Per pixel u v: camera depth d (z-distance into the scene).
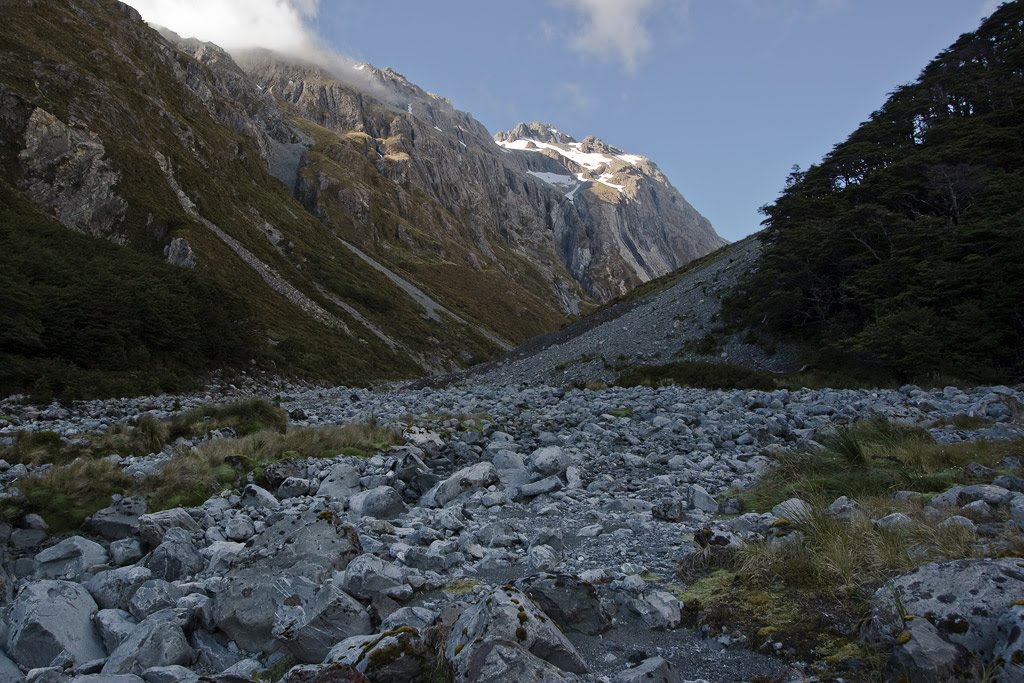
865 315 34.25
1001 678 3.29
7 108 72.25
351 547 6.55
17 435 16.42
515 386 40.78
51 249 52.81
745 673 4.09
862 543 5.52
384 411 27.75
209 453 13.51
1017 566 4.03
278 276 91.56
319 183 186.75
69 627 5.41
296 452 14.66
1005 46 60.41
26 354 37.81
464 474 10.85
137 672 4.71
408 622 4.92
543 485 10.48
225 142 133.88
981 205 33.34
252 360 57.59
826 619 4.51
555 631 4.28
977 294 28.56
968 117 48.91
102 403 32.12
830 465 9.50
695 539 6.60
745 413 18.14
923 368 26.83
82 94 86.50
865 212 37.44
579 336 53.88
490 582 6.13
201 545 8.06
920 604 4.02
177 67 146.00
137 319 45.81
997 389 19.94
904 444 10.60
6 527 8.59
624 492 10.27
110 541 8.64
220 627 5.35
